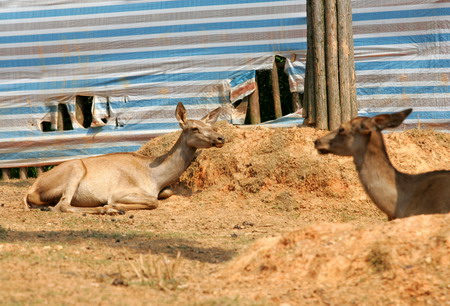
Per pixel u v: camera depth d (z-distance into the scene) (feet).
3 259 30.04
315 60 54.54
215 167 53.93
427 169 51.26
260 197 50.29
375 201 32.32
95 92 68.95
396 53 64.80
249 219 45.80
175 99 68.13
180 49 67.92
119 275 28.12
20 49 69.56
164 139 59.36
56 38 69.15
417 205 31.37
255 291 25.52
